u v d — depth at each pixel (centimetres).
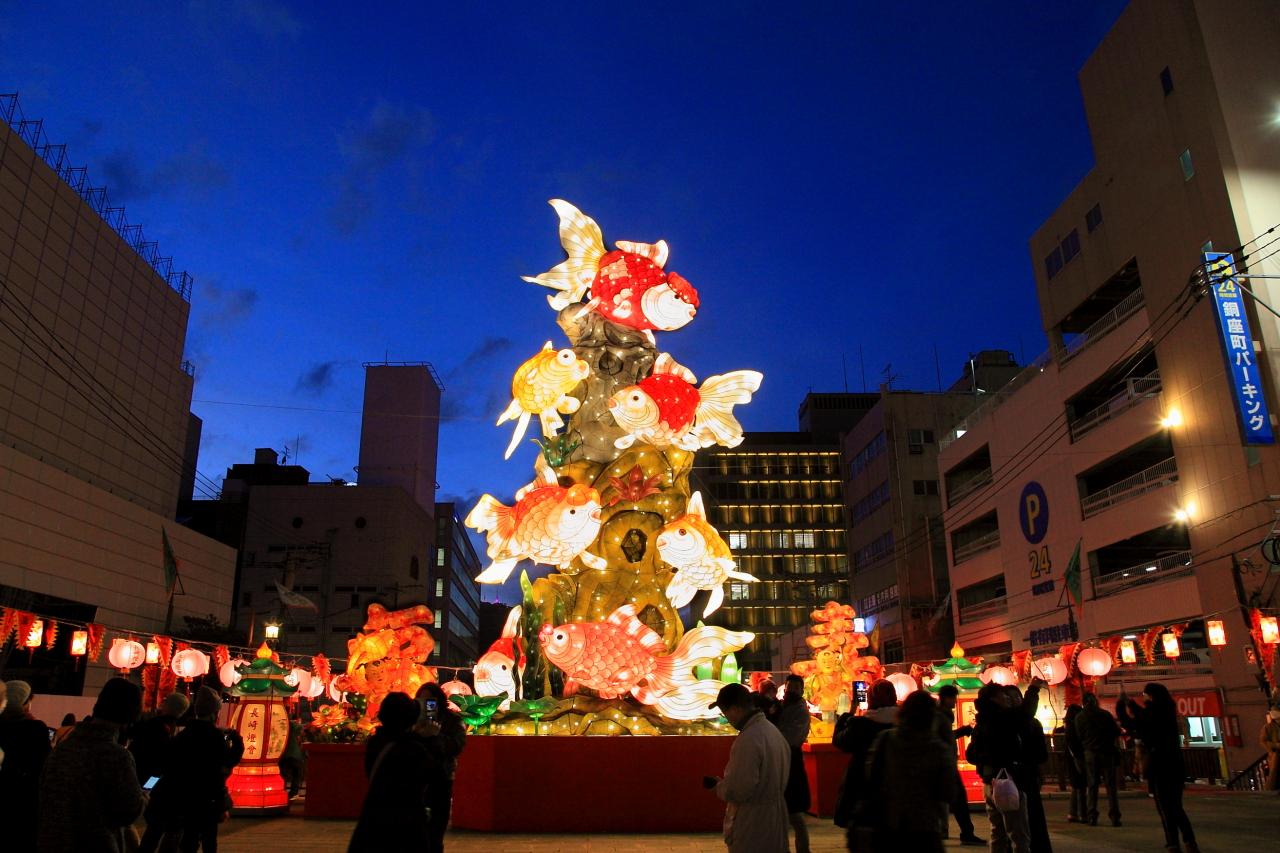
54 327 4162
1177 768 927
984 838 1150
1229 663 2347
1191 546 2550
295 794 1870
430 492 7969
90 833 489
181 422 5388
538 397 1171
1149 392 2742
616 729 1137
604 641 1086
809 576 7450
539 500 1108
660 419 1131
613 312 1230
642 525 1196
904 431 5259
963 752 1442
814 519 7656
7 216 3831
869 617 5481
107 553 4112
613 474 1200
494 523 1160
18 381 3912
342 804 1336
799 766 793
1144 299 2780
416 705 513
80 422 4353
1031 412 3462
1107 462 2984
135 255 4853
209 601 5047
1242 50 2522
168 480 5212
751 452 7794
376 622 1446
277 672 1458
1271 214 2383
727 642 1144
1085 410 3238
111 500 4159
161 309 5141
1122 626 2853
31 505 3616
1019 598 3528
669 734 1138
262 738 1416
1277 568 2228
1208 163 2491
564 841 1037
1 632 1688
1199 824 1261
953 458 4206
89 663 3947
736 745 555
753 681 1920
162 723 736
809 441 8212
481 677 1163
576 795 1105
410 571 7238
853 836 560
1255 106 2475
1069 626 3148
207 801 672
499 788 1105
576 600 1182
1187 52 2584
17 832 534
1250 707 2269
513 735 1128
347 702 1452
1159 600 2677
